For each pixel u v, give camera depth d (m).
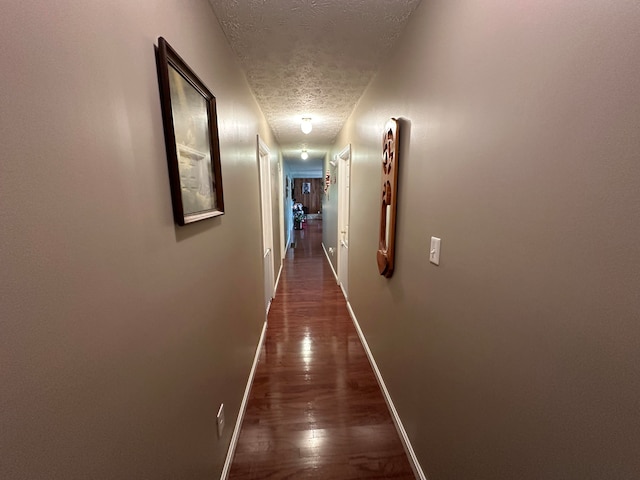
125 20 0.59
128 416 0.59
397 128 1.41
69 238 0.44
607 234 0.48
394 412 1.60
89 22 0.49
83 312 0.47
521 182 0.66
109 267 0.53
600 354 0.50
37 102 0.38
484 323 0.82
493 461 0.80
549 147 0.58
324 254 6.05
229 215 1.42
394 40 1.44
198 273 1.00
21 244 0.36
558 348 0.58
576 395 0.55
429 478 1.19
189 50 0.94
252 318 2.07
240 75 1.71
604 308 0.49
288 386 1.92
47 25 0.40
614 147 0.46
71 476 0.45
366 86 2.05
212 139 1.12
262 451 1.43
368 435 1.53
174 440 0.81
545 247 0.60
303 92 2.16
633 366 0.45
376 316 1.98
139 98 0.64
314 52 1.55
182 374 0.86
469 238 0.88
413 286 1.31
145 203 0.66
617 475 0.49
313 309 3.21
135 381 0.62
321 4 1.16
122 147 0.57
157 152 0.72
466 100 0.87
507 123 0.70
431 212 1.12
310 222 11.80
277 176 4.27
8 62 0.34
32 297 0.38
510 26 0.68
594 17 0.48
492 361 0.79
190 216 0.90
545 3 0.58
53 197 0.41
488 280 0.79
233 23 1.27
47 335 0.40
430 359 1.16
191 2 0.96
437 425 1.11
